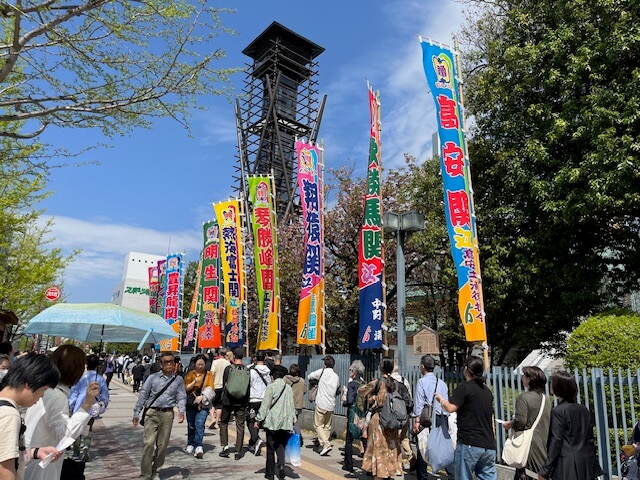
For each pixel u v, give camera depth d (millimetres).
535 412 4992
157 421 6969
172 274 27516
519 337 12508
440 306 19516
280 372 7371
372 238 10336
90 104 7176
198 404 9047
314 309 12227
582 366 7477
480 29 14500
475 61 14266
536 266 11391
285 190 38688
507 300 12398
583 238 12000
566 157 11383
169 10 6551
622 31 9953
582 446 4340
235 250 17906
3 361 6219
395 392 6398
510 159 12320
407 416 6438
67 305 7035
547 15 11883
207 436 11352
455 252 8562
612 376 6012
